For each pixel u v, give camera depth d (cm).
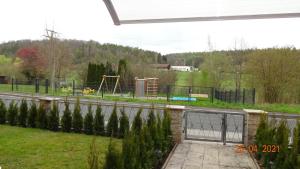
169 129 693
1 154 584
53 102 838
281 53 1962
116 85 2434
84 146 660
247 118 714
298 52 1950
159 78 2908
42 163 539
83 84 2681
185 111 762
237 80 2484
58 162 546
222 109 1564
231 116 1219
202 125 960
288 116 1294
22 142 678
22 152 601
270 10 405
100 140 723
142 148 477
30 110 856
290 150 515
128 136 438
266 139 587
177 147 699
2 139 700
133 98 1944
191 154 645
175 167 554
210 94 2131
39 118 839
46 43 3428
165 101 1809
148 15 439
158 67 3167
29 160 553
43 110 842
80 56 3478
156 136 577
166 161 583
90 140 720
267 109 1577
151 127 579
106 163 385
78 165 532
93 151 365
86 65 3322
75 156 584
